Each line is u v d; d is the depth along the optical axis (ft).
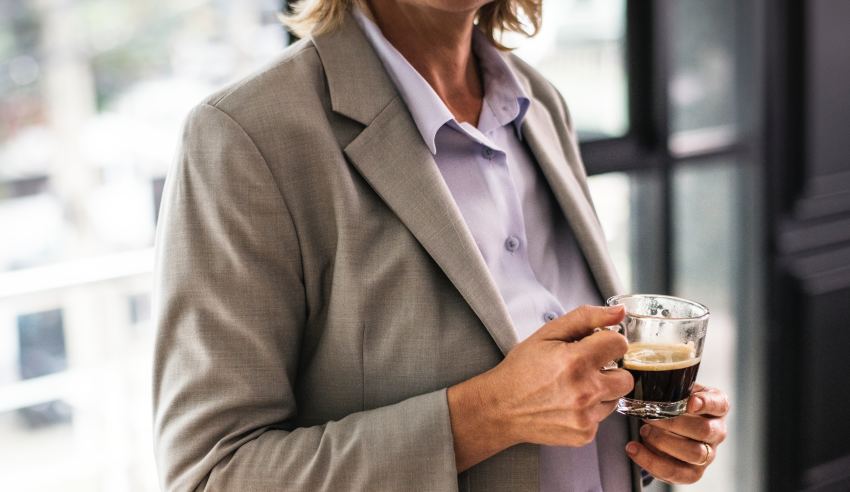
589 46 8.42
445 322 3.47
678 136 8.94
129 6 28.37
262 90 3.42
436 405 3.29
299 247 3.43
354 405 3.49
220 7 27.35
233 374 3.29
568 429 3.13
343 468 3.24
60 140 29.01
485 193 3.77
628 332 3.38
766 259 9.48
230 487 3.26
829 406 10.04
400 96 3.65
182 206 3.37
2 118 28.50
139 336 22.03
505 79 4.06
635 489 4.05
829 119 9.64
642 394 3.34
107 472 7.89
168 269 3.36
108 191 29.73
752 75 9.19
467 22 3.84
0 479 7.69
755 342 9.60
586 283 4.12
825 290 9.77
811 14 9.29
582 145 8.41
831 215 9.86
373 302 3.44
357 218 3.44
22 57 28.40
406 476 3.24
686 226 9.12
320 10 3.70
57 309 26.20
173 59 28.55
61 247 29.63
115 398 7.81
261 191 3.32
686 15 8.79
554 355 3.13
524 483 3.50
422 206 3.47
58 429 25.02
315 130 3.43
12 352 25.96
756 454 9.74
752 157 9.32
